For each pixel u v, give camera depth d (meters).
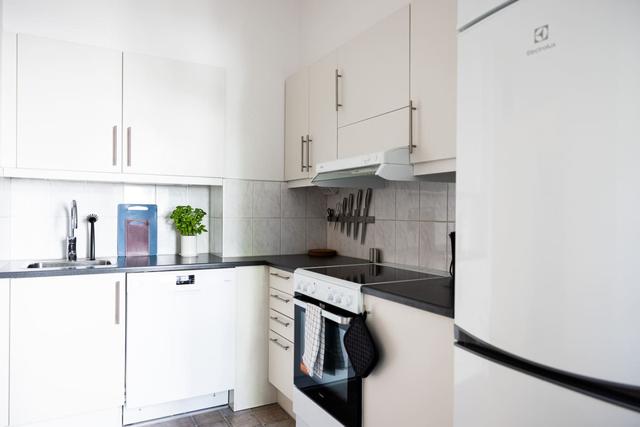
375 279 1.95
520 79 1.01
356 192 2.94
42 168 2.38
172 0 2.90
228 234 2.97
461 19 1.20
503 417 1.05
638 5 0.79
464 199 1.18
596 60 0.85
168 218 3.04
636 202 0.79
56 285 2.20
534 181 0.97
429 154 1.79
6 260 2.54
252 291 2.73
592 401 0.86
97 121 2.52
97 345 2.30
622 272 0.81
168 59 2.72
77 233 2.75
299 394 2.29
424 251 2.32
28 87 2.36
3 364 2.11
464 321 1.18
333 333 1.97
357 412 1.78
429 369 1.44
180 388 2.52
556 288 0.92
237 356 2.69
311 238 3.28
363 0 2.72
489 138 1.09
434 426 1.41
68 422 2.29
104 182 2.83
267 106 3.16
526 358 0.98
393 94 2.01
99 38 2.69
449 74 1.69
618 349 0.81
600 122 0.84
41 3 2.54
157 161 2.68
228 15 3.07
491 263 1.08
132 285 2.38
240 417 2.60
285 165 3.16
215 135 2.87
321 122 2.67
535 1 0.97
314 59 3.20
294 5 3.36
